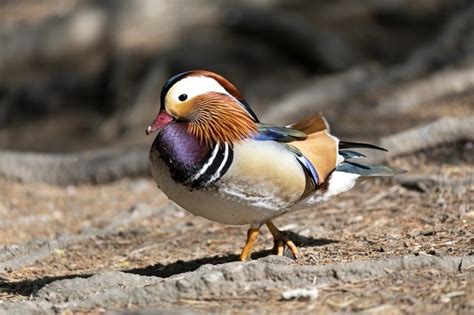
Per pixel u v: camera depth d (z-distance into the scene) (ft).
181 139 25.80
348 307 22.27
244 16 78.48
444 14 82.28
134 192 46.32
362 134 50.39
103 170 49.11
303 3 85.25
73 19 82.23
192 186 25.66
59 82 76.64
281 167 25.95
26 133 71.05
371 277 24.56
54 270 32.27
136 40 80.07
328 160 27.27
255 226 27.37
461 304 21.84
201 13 81.76
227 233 35.12
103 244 35.42
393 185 39.04
